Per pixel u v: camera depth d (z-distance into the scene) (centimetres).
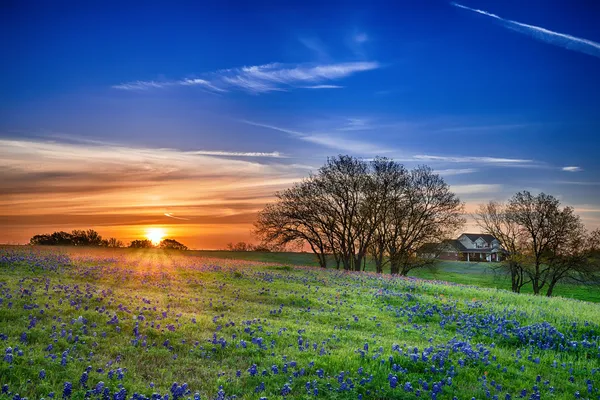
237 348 1420
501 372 1399
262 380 1159
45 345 1242
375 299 2766
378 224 6206
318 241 6475
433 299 2872
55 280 2403
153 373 1178
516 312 2466
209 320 1755
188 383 1130
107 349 1302
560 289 8156
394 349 1473
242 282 3102
